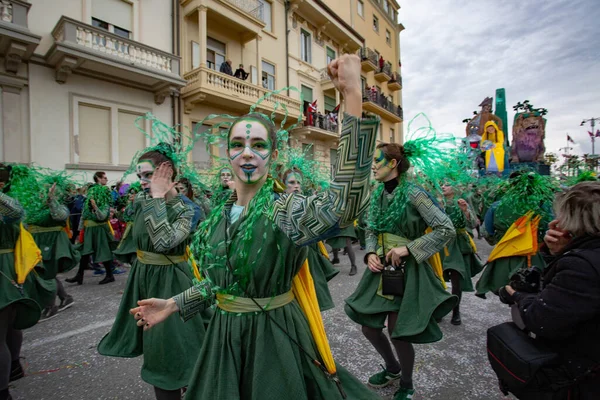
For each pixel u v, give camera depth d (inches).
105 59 348.8
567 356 51.3
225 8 460.4
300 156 197.3
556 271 52.4
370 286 94.7
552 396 51.7
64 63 332.8
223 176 117.6
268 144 52.7
